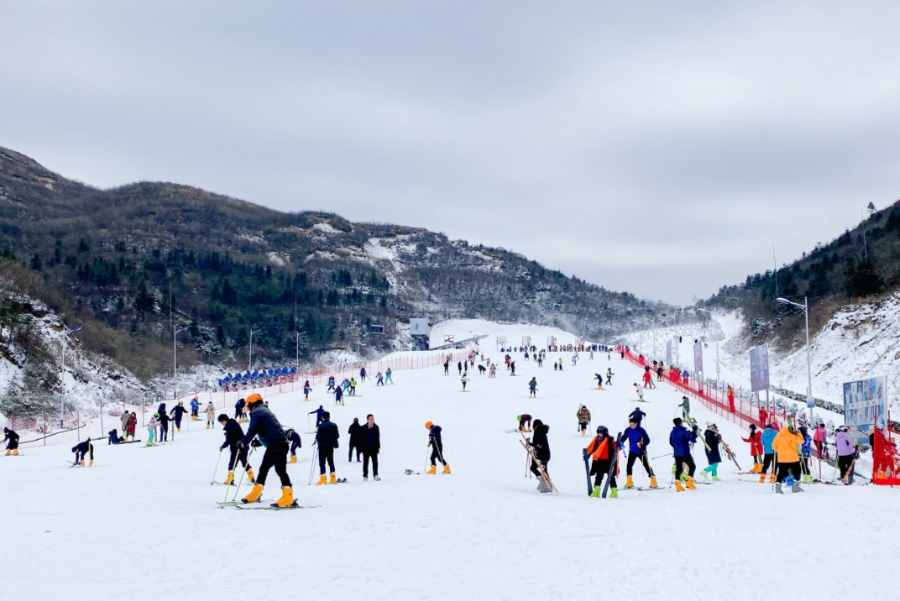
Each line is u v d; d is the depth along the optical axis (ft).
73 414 231.30
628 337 623.77
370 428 71.67
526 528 43.14
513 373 247.91
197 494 58.03
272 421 49.62
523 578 31.65
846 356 258.98
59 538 37.60
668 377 229.04
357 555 35.06
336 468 84.99
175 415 141.28
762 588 30.58
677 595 29.45
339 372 287.28
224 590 28.71
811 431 122.31
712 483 71.82
